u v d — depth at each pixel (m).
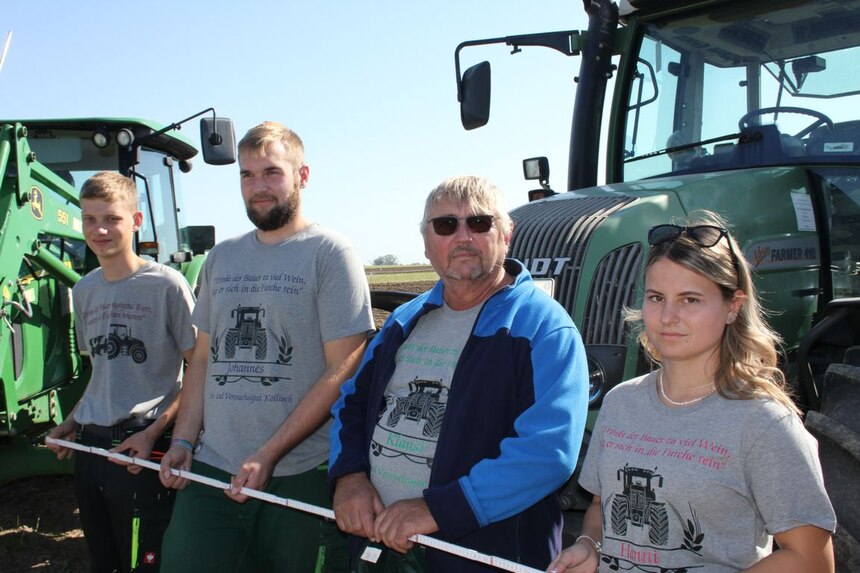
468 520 2.04
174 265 6.76
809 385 2.71
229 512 2.72
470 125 3.92
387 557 2.24
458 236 2.23
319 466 2.82
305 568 2.71
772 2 3.75
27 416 4.73
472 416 2.15
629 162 4.14
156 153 6.49
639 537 1.78
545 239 3.27
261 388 2.71
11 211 4.36
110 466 3.09
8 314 4.32
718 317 1.78
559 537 2.29
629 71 4.20
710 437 1.74
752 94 3.79
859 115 3.47
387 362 2.40
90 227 3.15
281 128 2.82
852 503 2.25
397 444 2.28
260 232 2.86
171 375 3.27
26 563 4.39
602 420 1.97
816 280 3.56
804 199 3.54
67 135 5.79
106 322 3.19
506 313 2.21
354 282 2.76
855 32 3.52
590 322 3.07
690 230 1.84
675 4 3.98
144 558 3.06
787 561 1.63
